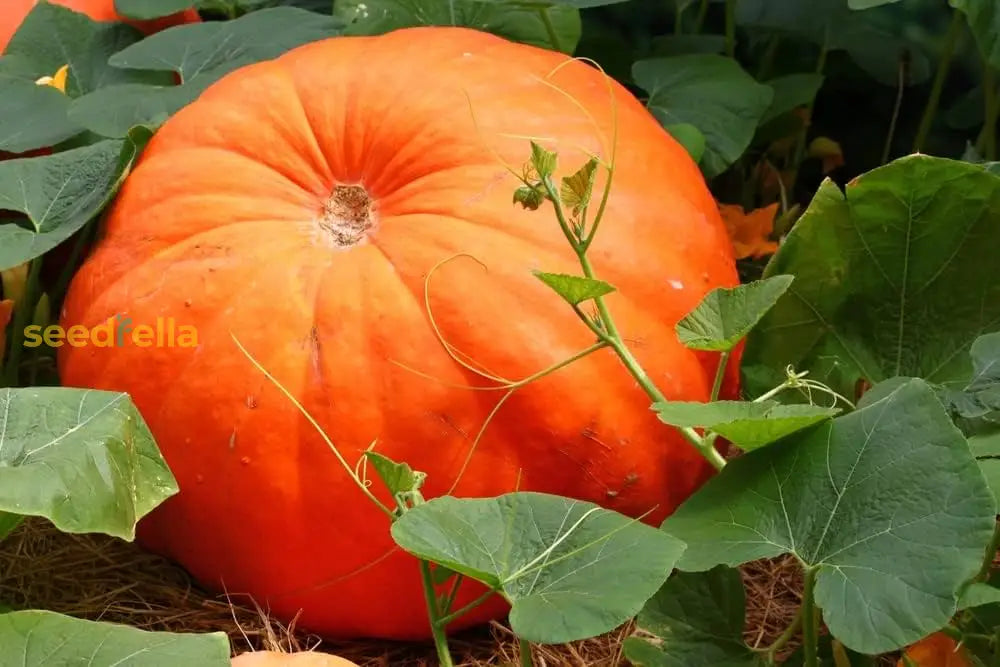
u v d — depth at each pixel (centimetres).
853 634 141
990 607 158
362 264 170
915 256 173
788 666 161
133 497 156
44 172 188
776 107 230
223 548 174
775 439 154
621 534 147
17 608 177
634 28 285
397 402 167
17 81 204
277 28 212
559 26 221
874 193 170
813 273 174
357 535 169
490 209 170
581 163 174
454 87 178
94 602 179
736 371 180
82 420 158
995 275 171
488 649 176
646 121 185
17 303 193
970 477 145
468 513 149
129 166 182
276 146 178
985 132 227
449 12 220
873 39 246
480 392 167
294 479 168
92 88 215
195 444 170
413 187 174
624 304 171
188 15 228
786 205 235
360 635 177
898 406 151
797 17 245
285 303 170
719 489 154
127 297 175
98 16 222
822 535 149
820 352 176
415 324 167
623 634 173
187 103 198
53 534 186
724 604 159
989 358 164
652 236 174
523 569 146
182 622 177
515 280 167
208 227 175
